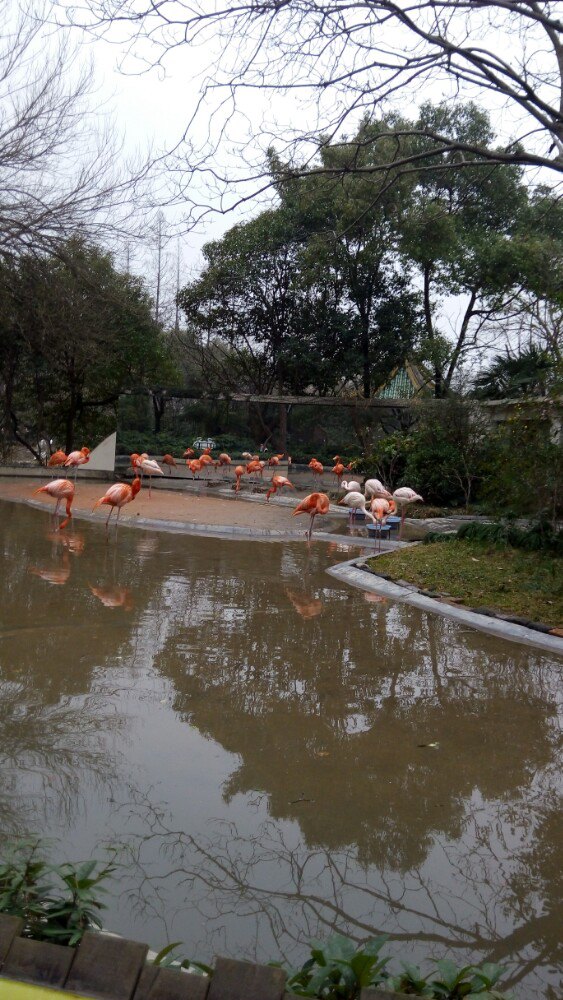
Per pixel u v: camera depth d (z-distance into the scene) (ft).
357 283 85.76
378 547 43.91
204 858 11.25
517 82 20.51
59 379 88.84
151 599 28.19
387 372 92.79
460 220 68.39
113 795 12.98
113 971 6.57
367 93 21.36
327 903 10.37
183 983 6.48
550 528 36.29
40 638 22.18
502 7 19.52
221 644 22.68
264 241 88.07
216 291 94.84
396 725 17.04
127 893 10.31
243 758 14.88
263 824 12.37
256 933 9.63
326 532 50.29
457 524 56.39
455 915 10.27
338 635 24.43
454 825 12.70
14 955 6.77
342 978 7.14
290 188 28.50
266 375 100.73
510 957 9.46
